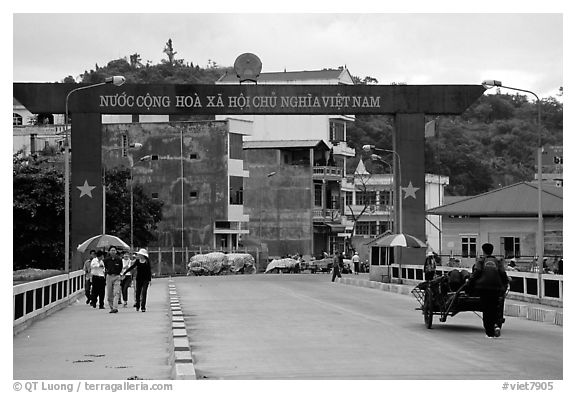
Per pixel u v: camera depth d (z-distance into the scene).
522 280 32.28
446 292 21.48
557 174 66.19
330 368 15.12
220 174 81.38
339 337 20.19
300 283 51.59
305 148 90.00
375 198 102.00
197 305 31.25
